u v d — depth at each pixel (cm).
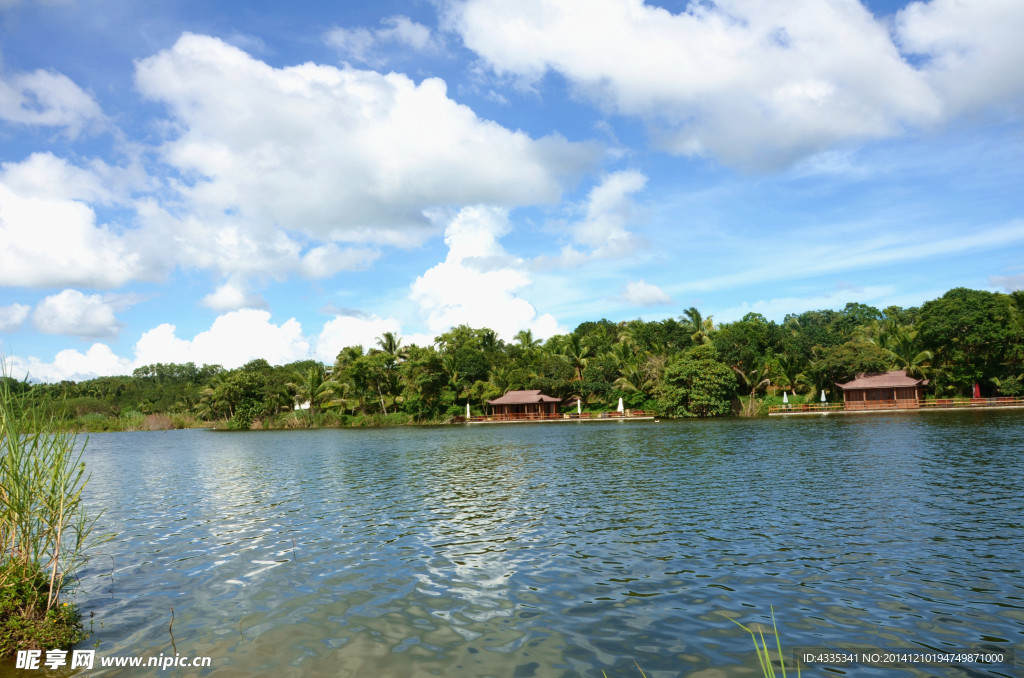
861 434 4216
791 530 1567
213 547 1581
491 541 1559
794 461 2922
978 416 5491
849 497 1972
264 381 10488
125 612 1105
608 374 8700
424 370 8812
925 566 1247
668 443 4138
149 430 10794
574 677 821
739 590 1140
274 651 926
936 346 7088
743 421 6388
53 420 1036
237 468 3575
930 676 805
